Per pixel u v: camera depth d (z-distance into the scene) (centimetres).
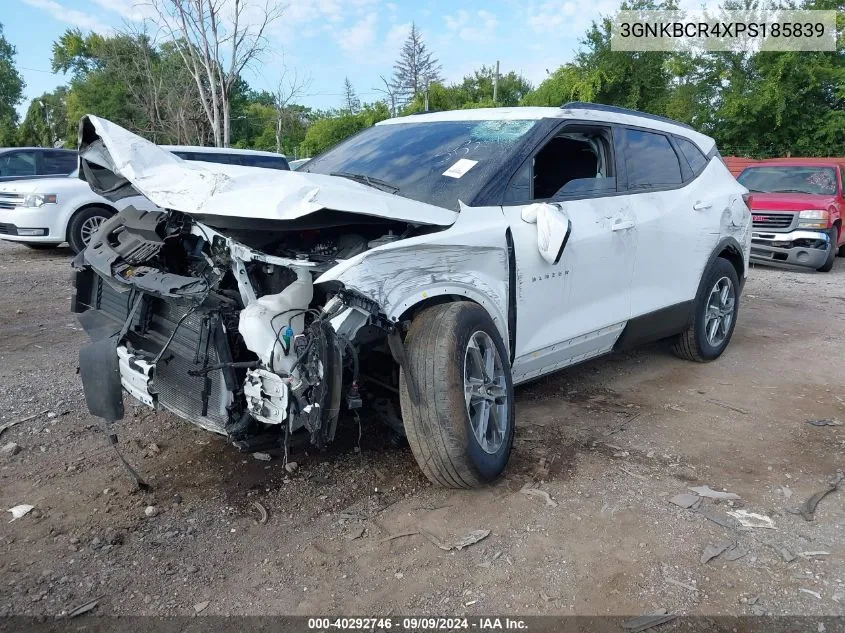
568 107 421
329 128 3512
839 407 470
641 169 475
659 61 2584
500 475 347
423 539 296
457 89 5109
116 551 283
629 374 531
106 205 1083
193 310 291
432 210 324
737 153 2611
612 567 279
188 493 330
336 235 313
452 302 325
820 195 1159
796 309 800
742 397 486
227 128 1616
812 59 2438
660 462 375
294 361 279
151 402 312
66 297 777
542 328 383
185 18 1543
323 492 333
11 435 388
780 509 328
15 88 5656
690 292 517
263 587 264
